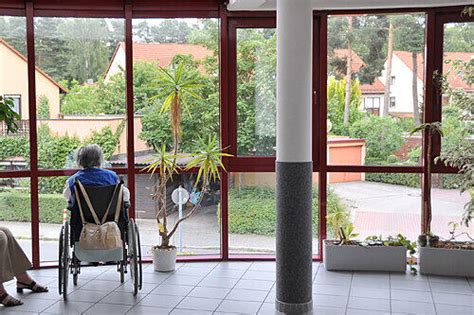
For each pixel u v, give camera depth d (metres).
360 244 4.88
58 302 4.08
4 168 4.92
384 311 3.88
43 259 5.08
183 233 5.25
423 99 5.01
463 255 4.66
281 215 3.86
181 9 5.00
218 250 5.27
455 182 4.81
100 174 4.27
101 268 4.98
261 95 5.14
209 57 5.11
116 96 5.08
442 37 4.91
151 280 4.61
